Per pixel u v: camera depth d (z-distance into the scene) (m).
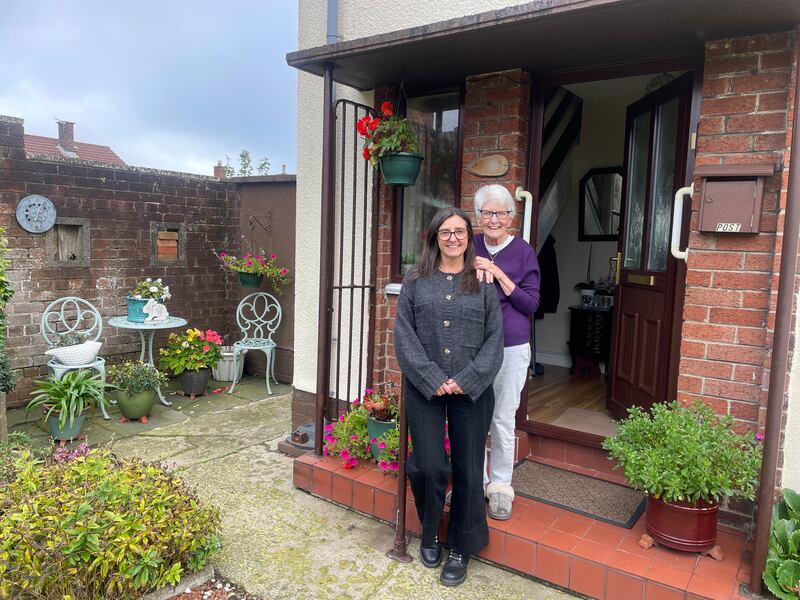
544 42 2.61
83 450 2.58
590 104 5.11
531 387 4.41
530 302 2.44
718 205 2.39
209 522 2.36
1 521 2.03
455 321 2.25
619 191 5.04
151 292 5.11
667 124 3.13
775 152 2.32
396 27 3.42
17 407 4.80
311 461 3.22
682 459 2.15
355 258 3.78
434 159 3.60
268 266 5.73
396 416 3.13
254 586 2.32
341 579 2.38
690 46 2.60
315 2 3.79
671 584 2.04
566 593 2.28
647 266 3.29
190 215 6.02
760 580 1.98
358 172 3.71
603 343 4.80
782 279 1.91
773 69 2.32
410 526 2.74
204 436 4.23
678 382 2.59
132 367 4.64
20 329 4.81
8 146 4.64
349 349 3.53
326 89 3.08
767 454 1.94
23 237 4.79
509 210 2.46
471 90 3.21
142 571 2.05
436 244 2.39
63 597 1.91
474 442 2.29
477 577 2.40
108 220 5.35
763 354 2.37
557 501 2.70
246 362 6.20
